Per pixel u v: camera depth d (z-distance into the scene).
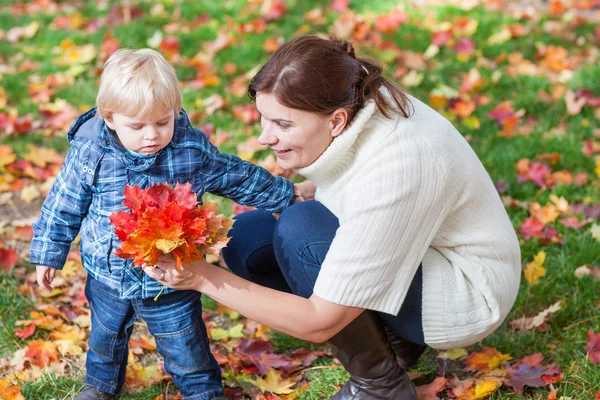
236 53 5.93
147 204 2.22
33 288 3.57
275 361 3.07
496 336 3.18
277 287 2.96
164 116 2.44
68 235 2.62
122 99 2.37
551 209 3.92
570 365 2.98
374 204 2.32
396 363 2.71
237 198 2.74
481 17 6.52
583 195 4.18
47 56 5.94
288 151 2.37
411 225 2.35
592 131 4.81
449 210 2.45
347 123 2.34
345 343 2.59
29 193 4.30
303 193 2.88
